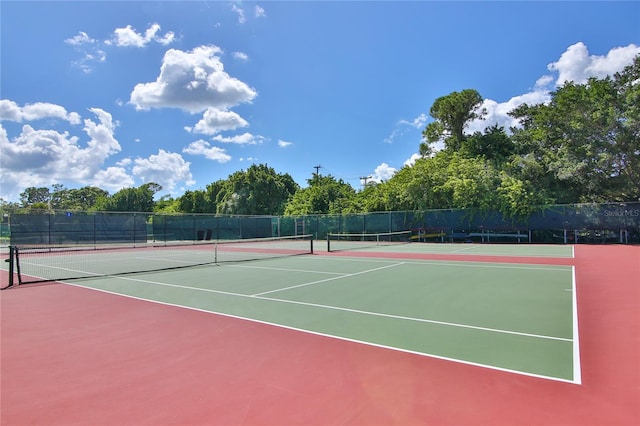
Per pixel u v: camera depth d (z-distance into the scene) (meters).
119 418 3.05
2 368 4.14
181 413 3.11
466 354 4.36
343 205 38.38
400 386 3.54
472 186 27.03
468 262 14.34
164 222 28.67
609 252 17.64
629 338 4.86
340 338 5.00
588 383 3.55
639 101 23.80
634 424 2.85
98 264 15.13
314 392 3.44
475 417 2.97
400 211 30.30
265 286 9.23
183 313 6.51
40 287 9.46
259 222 34.44
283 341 4.91
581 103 25.61
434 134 34.97
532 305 6.86
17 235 22.23
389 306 6.90
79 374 3.95
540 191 26.44
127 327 5.69
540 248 20.91
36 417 3.10
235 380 3.73
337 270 12.31
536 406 3.13
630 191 24.97
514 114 35.34
